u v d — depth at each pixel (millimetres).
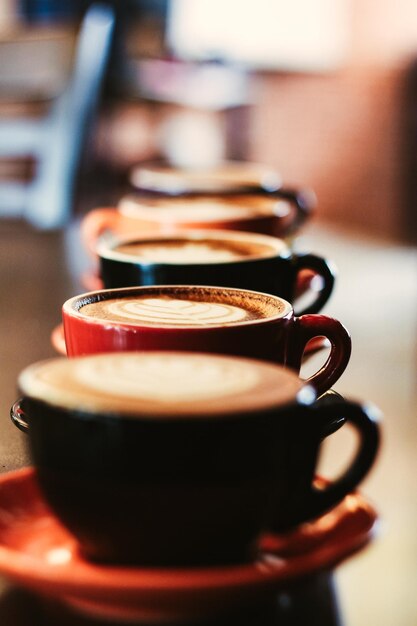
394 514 679
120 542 470
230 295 647
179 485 458
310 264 740
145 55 3887
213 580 442
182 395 469
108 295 640
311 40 5844
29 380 481
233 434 457
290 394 471
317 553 463
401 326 1175
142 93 3518
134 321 587
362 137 5594
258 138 6059
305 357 708
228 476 459
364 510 508
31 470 539
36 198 2117
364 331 1150
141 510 462
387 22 5422
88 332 576
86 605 470
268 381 485
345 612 527
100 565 479
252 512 469
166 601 447
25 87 2227
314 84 5867
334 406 477
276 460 468
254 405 460
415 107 5281
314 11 5797
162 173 1359
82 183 2391
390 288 1438
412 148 5324
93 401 460
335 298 1348
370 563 594
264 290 707
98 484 461
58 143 2137
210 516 464
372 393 912
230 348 567
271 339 577
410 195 5371
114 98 3439
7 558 453
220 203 1116
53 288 1200
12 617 490
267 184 1243
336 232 2064
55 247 1586
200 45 5754
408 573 580
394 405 877
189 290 658
